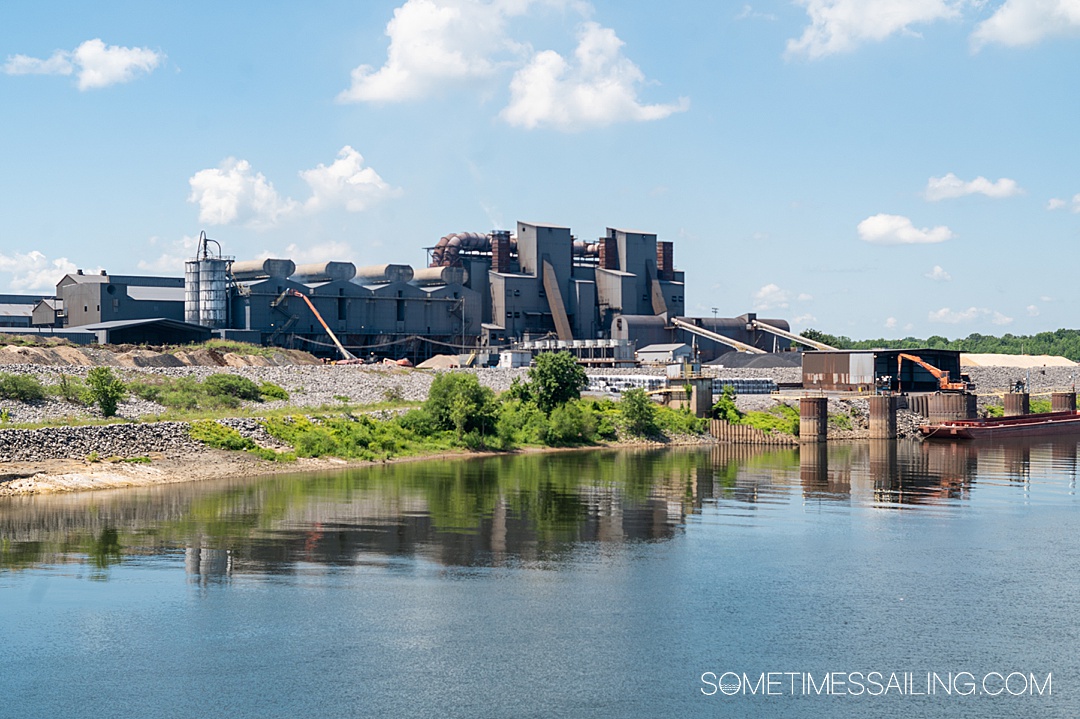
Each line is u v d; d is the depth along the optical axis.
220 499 87.56
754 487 103.94
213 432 113.06
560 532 76.75
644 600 58.91
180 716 43.06
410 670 47.81
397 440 130.25
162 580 60.72
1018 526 82.56
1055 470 123.50
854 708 45.06
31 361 143.12
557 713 43.78
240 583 60.41
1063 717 44.50
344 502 87.44
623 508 88.12
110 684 45.91
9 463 93.62
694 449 149.00
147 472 99.25
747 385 195.50
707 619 55.81
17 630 52.03
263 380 157.62
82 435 101.38
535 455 134.12
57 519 77.12
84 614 54.53
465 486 99.38
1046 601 60.03
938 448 155.75
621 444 150.62
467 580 62.16
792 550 72.19
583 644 51.59
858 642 52.72
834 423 177.12
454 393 138.38
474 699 44.94
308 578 61.75
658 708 44.53
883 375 196.50
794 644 52.22
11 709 43.44
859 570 66.69
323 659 48.97
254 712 43.47
